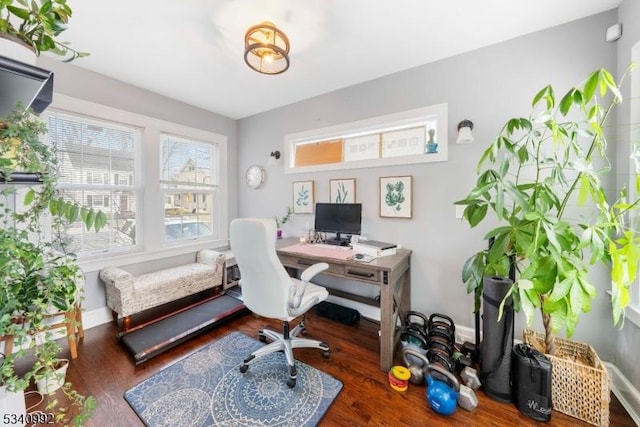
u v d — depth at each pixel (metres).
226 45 1.92
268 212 3.31
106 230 2.49
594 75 1.16
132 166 2.67
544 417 1.33
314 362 1.83
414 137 2.32
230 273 3.27
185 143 3.13
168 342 1.96
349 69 2.26
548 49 1.75
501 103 1.90
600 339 1.64
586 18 1.64
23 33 0.74
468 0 1.50
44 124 0.76
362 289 2.57
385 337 1.72
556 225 1.27
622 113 1.53
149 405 1.43
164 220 2.92
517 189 1.37
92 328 2.29
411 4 1.53
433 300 2.19
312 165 2.88
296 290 1.80
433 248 2.18
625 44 1.49
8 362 0.68
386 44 1.91
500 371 1.47
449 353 1.71
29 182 0.71
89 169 2.37
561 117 1.73
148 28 1.72
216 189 3.45
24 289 0.72
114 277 2.20
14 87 0.76
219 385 1.58
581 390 1.34
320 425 1.31
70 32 1.75
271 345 1.79
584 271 1.17
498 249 1.42
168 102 2.86
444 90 2.10
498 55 1.90
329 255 2.08
